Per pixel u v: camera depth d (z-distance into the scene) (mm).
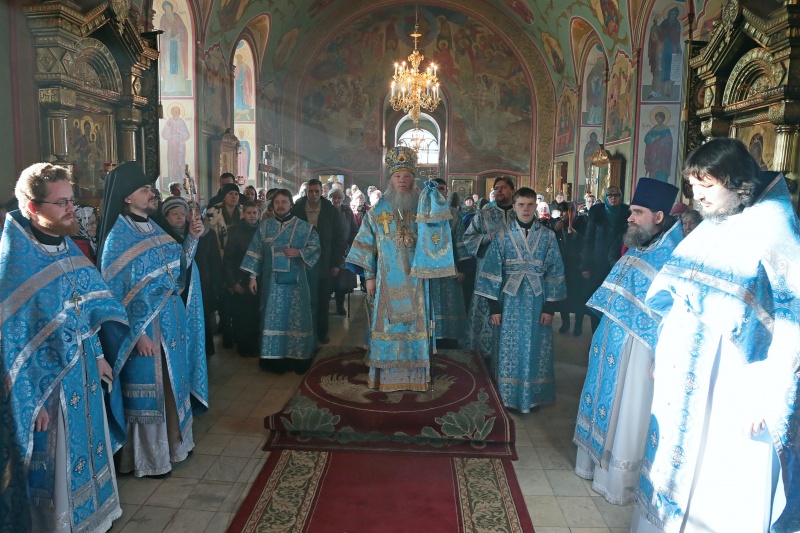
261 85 16625
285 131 19172
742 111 5789
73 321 2451
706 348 2219
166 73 11867
